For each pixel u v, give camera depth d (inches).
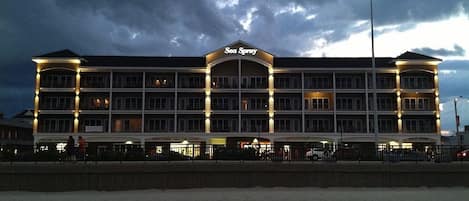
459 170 1197.7
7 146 1353.3
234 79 2947.8
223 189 1161.4
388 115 2886.3
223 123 2893.7
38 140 2785.4
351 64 2984.7
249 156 1422.2
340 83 2950.3
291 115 2898.6
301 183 1186.6
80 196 1067.9
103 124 2866.6
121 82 2923.2
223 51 2908.5
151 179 1163.3
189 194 1090.7
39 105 2847.0
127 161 1337.4
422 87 2930.6
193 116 2896.2
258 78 2952.8
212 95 2913.4
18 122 3503.9
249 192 1117.7
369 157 1434.5
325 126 2901.1
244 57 2898.6
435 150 1443.2
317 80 2957.7
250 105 2918.3
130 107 2893.7
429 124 2893.7
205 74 2938.0
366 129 2871.6
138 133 2817.4
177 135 2819.9
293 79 2965.1
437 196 1067.3
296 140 2819.9
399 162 1277.1
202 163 1189.7
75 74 2888.8
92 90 2876.5
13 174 1128.2
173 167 1170.0
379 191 1140.5
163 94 2903.5
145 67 2874.0
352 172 1192.2
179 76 2945.4
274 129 2891.2
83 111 2851.9
